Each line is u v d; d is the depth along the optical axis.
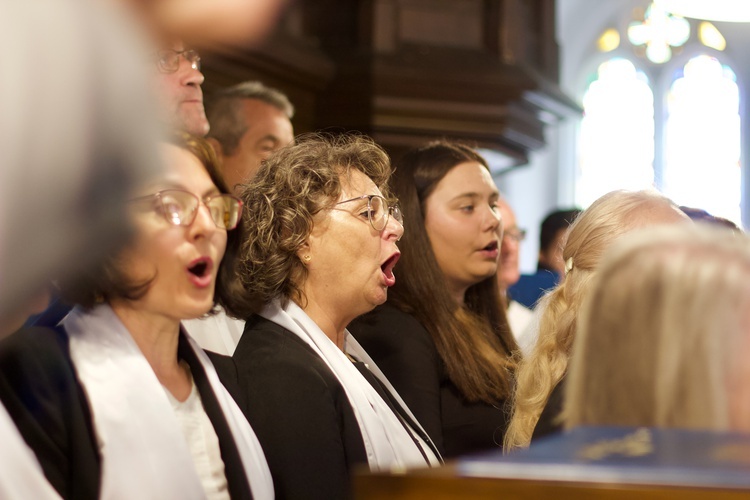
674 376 0.76
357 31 7.05
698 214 2.85
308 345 2.19
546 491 0.71
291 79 6.52
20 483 1.10
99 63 0.44
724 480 0.68
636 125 13.84
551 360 2.28
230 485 1.73
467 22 7.37
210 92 5.67
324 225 2.32
